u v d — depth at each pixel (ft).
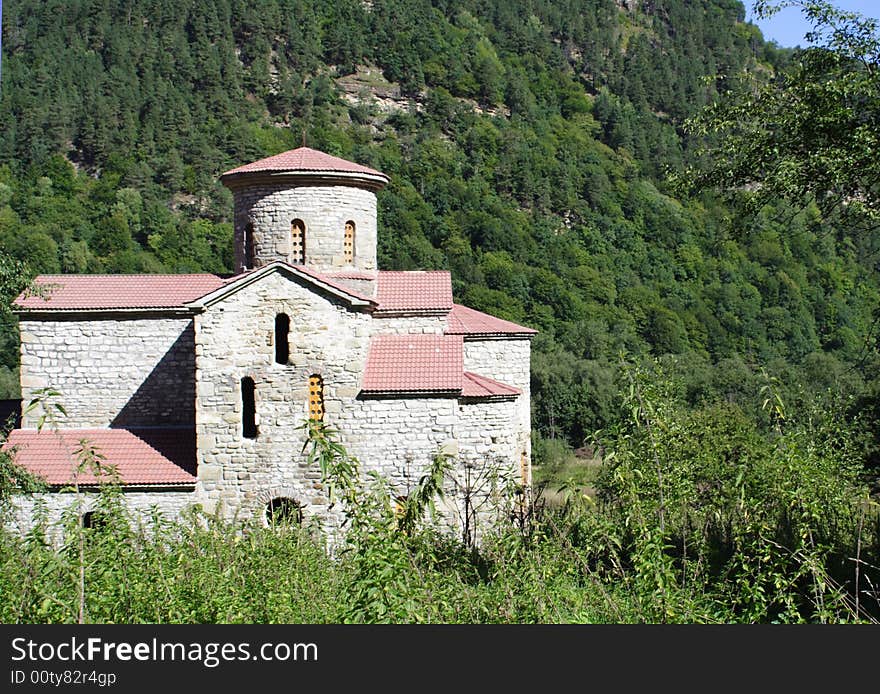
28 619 55.72
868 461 114.52
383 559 50.26
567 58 610.24
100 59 442.91
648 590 54.34
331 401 101.35
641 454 62.59
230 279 112.47
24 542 63.77
